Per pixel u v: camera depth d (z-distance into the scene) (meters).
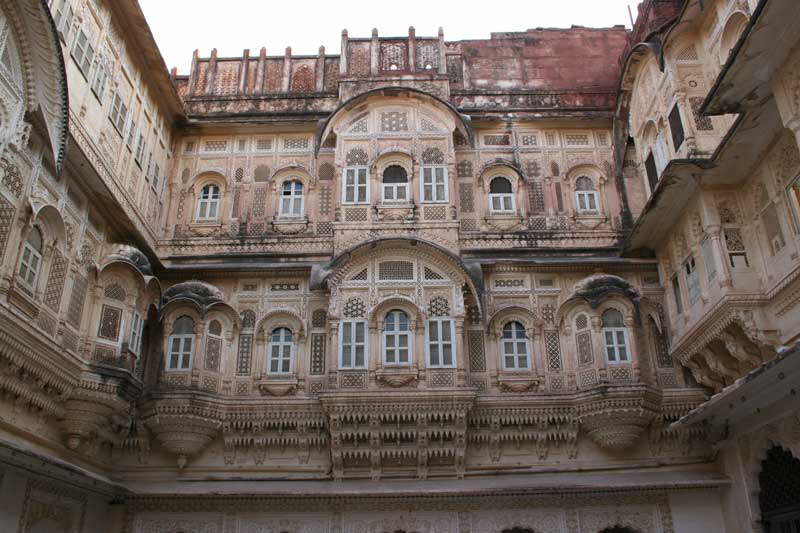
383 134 16.30
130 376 12.39
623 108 16.30
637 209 16.09
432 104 16.55
